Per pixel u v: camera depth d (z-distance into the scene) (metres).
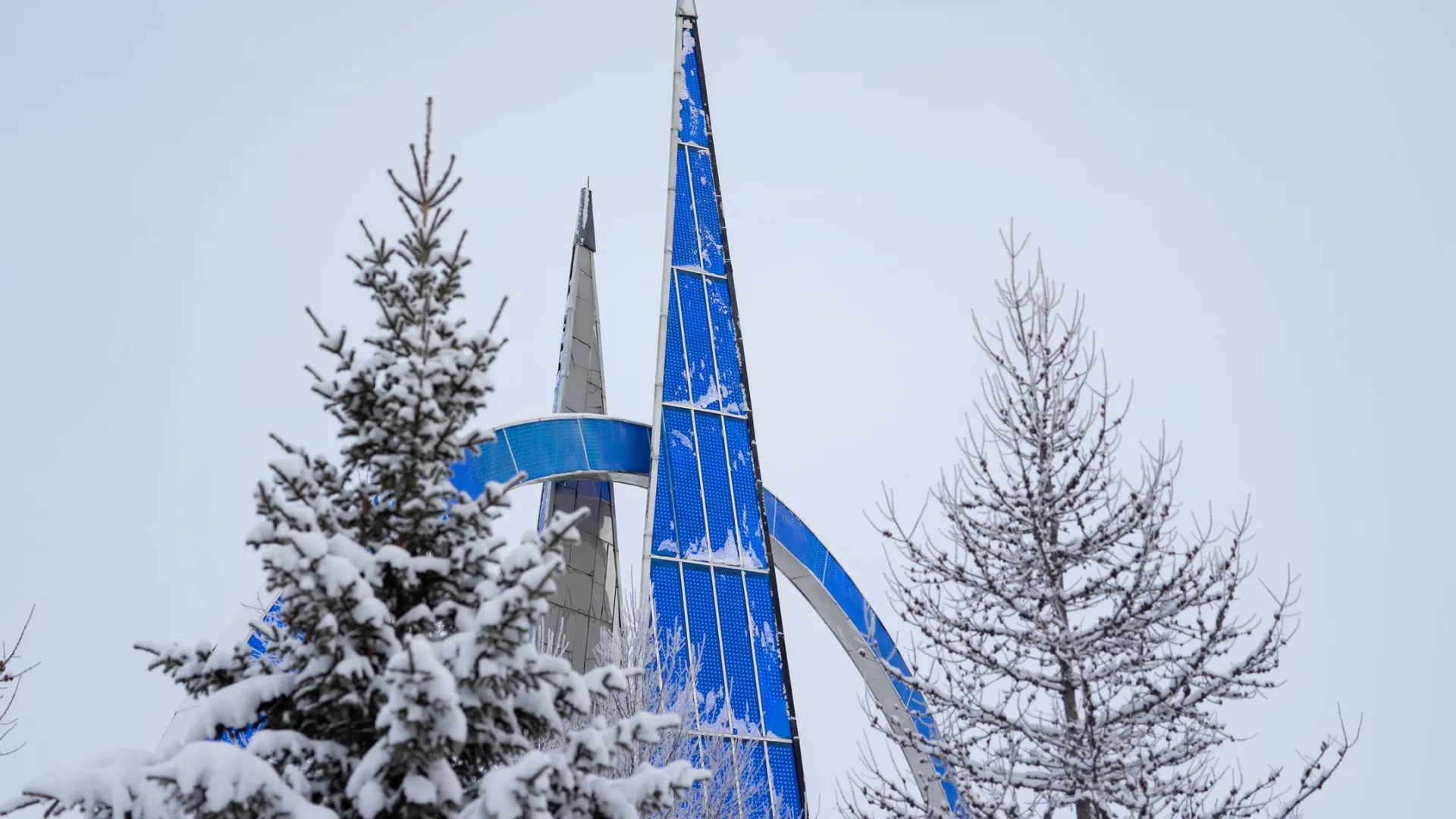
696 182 47.66
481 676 10.41
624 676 11.57
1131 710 15.78
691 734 29.38
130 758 10.55
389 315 12.52
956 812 16.20
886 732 16.89
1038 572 17.11
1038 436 17.61
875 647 17.50
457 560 11.50
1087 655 16.44
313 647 11.05
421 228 13.01
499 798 9.97
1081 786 15.44
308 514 10.90
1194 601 16.22
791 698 36.81
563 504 43.19
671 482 40.06
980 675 16.66
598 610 41.59
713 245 46.38
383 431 12.10
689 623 37.25
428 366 12.03
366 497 12.16
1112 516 16.94
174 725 19.14
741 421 42.69
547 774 10.07
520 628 10.38
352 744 11.30
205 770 9.66
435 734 10.16
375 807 10.24
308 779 10.99
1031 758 15.98
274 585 10.67
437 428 12.02
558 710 11.79
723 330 44.47
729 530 39.94
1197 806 15.35
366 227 12.77
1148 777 15.62
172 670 11.76
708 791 27.91
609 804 10.70
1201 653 15.57
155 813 10.07
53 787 10.05
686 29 51.66
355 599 10.55
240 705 10.98
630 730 10.98
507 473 39.56
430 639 11.84
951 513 17.58
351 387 12.16
